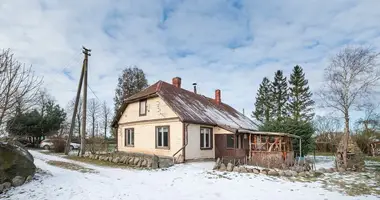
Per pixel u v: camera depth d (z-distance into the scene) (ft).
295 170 43.45
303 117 143.54
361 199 27.25
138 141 69.21
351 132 98.68
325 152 101.24
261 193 28.91
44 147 102.78
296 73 153.38
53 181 30.22
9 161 27.84
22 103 27.81
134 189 28.99
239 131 58.65
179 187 31.30
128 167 48.62
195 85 95.86
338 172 45.44
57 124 116.98
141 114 68.95
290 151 55.93
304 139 64.44
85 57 72.54
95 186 29.14
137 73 138.21
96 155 62.54
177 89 74.33
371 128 98.07
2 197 23.75
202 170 43.57
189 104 67.72
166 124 60.95
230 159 50.72
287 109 154.61
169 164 48.98
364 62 51.80
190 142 57.67
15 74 25.67
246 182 34.45
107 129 185.78
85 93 71.56
